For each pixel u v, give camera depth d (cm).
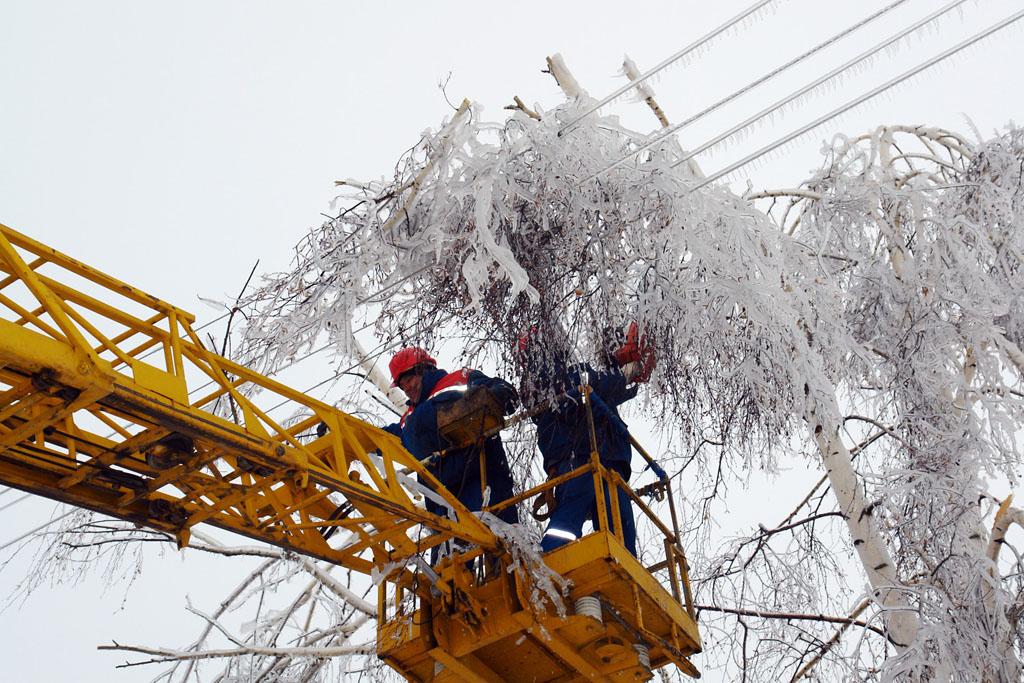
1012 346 1531
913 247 1617
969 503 1445
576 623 1270
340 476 1227
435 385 1406
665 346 1325
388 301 1406
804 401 1338
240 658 1653
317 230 1389
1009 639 1370
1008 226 1602
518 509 1418
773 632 1487
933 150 1738
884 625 1427
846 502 1477
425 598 1312
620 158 1388
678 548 1434
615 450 1356
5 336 969
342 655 1608
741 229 1365
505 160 1359
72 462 1155
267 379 1230
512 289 1281
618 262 1362
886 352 1559
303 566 1683
